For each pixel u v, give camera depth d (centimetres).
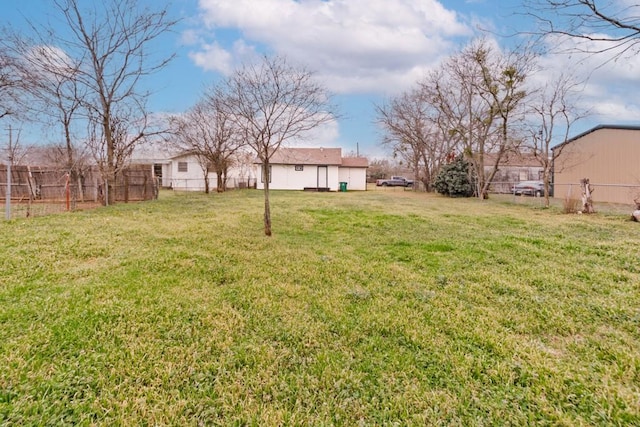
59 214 885
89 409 196
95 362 239
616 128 1662
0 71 1078
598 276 443
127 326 292
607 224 892
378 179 4834
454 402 207
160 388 217
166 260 487
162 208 1109
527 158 2397
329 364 246
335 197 1834
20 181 1247
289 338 282
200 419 193
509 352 262
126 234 648
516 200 1741
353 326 305
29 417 188
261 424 190
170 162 2775
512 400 209
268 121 715
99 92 1178
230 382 225
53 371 227
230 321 310
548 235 724
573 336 292
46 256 482
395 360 252
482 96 1775
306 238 694
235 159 2512
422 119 2361
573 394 212
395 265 498
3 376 219
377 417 196
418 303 358
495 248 603
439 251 586
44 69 1115
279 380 228
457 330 298
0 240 557
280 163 2748
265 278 432
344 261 516
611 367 242
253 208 1168
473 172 2045
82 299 341
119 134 1250
